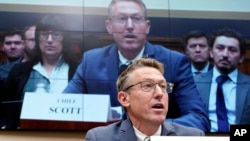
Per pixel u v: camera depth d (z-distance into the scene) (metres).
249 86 2.47
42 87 2.37
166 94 1.04
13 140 2.33
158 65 1.10
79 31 2.44
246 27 2.55
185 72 2.45
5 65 2.37
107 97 2.39
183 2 2.54
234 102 2.45
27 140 2.34
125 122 1.11
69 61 2.41
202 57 2.48
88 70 2.41
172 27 2.50
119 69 2.41
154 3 2.51
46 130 2.34
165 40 2.48
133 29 2.46
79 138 2.37
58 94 2.37
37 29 2.41
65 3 2.46
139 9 2.49
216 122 2.41
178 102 2.41
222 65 2.48
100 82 2.40
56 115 2.35
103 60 2.42
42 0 2.45
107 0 2.48
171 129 1.12
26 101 2.35
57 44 2.41
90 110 2.37
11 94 2.35
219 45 2.50
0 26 2.39
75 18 2.45
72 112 2.36
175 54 2.46
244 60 2.51
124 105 1.09
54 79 2.38
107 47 2.44
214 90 2.45
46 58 2.39
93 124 2.36
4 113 2.33
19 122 2.33
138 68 1.08
